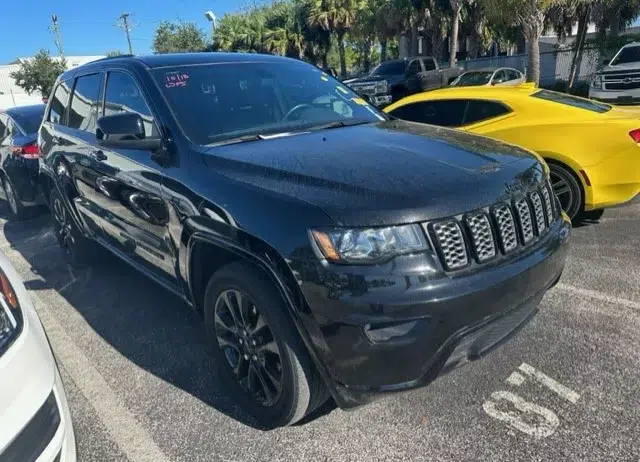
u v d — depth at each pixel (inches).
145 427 110.2
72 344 146.4
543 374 118.4
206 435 106.7
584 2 762.2
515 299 93.7
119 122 120.7
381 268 84.4
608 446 96.7
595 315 142.6
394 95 767.1
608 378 115.7
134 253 147.0
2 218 311.4
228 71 146.3
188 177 112.6
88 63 179.9
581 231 210.8
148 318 159.3
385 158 104.3
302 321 89.2
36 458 72.5
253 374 107.7
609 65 579.2
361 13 1173.7
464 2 964.6
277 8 1434.5
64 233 205.0
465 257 89.5
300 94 149.8
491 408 108.7
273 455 100.3
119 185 139.6
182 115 126.0
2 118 308.5
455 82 713.6
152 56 149.8
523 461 94.7
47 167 195.0
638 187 195.2
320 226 86.6
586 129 199.5
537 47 645.9
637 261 176.9
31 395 73.4
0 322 77.5
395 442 101.4
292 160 104.9
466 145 115.9
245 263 100.4
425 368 87.4
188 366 131.8
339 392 90.6
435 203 88.4
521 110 220.2
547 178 112.7
